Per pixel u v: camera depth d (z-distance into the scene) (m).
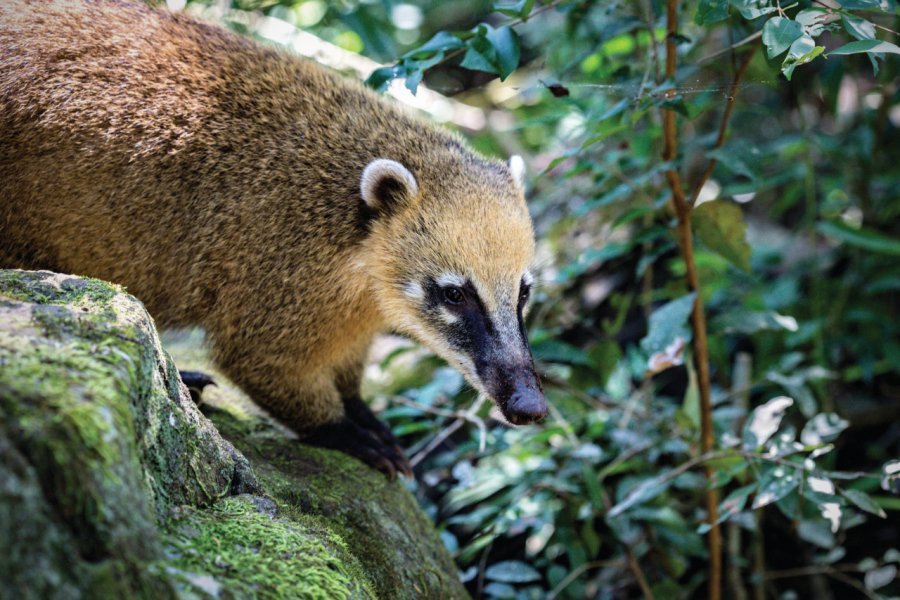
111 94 4.07
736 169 4.30
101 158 4.06
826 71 6.21
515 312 4.35
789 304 6.79
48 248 4.20
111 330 2.41
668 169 4.35
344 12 7.06
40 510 1.80
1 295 2.53
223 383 4.75
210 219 4.17
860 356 6.65
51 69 4.03
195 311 4.31
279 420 4.30
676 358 4.41
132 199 4.12
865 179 7.10
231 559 2.40
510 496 5.07
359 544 3.57
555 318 6.71
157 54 4.20
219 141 4.19
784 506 4.54
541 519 5.10
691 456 4.94
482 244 4.31
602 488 5.26
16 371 2.05
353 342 4.54
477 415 5.45
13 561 1.72
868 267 6.91
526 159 7.71
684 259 4.62
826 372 5.75
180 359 4.72
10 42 4.03
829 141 7.09
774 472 3.99
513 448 5.28
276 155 4.24
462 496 4.96
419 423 4.99
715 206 4.65
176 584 2.12
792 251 7.82
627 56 6.48
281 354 4.23
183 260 4.22
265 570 2.41
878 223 7.11
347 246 4.29
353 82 4.82
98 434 1.99
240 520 2.66
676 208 4.55
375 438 4.42
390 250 4.35
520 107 7.73
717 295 6.75
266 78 4.39
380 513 3.84
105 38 4.16
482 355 4.27
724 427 5.38
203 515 2.59
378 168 4.16
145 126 4.09
